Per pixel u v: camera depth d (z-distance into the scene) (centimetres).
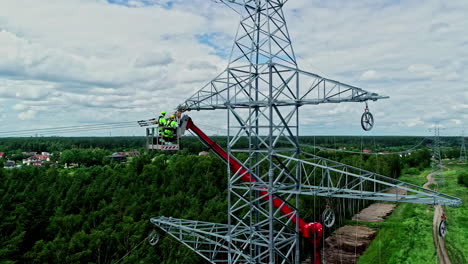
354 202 9044
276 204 3500
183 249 5181
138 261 5047
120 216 6247
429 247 6344
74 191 6656
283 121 3022
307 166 8756
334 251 6347
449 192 10831
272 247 3002
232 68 3172
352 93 2645
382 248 6384
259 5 3091
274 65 2959
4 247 4741
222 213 6225
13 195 5841
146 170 8206
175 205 6756
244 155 9869
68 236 5250
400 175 14612
